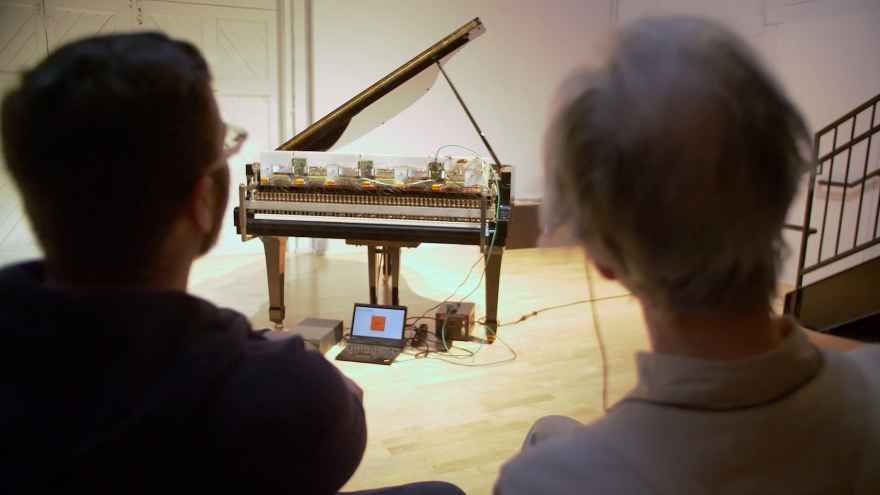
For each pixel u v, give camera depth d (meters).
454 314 3.67
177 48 0.62
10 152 0.56
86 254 0.59
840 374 0.55
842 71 4.71
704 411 0.50
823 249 4.96
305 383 0.67
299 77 5.89
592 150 0.48
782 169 0.47
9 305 0.55
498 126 6.79
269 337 0.84
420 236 3.36
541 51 6.82
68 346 0.55
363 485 2.22
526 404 2.86
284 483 0.67
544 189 0.56
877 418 0.54
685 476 0.49
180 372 0.59
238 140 0.70
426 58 3.46
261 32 5.73
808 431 0.50
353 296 4.56
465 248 6.42
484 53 6.59
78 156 0.55
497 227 3.36
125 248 0.59
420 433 2.59
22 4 5.01
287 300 4.42
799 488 0.50
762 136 0.46
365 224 3.38
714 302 0.50
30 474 0.55
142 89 0.56
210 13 5.54
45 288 0.56
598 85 0.49
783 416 0.50
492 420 2.71
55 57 0.57
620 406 0.55
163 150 0.57
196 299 0.64
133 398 0.57
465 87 6.58
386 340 3.46
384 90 3.56
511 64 6.72
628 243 0.50
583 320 4.05
